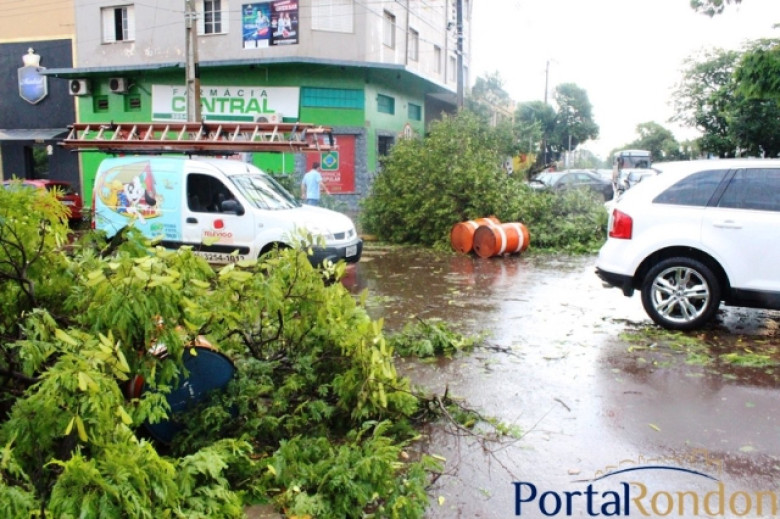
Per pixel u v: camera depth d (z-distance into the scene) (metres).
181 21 24.83
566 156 53.16
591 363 6.50
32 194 4.38
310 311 4.86
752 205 7.29
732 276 7.27
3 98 28.08
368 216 16.91
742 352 6.82
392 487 3.80
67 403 3.21
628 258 7.68
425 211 15.52
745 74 16.92
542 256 14.39
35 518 2.86
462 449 4.61
